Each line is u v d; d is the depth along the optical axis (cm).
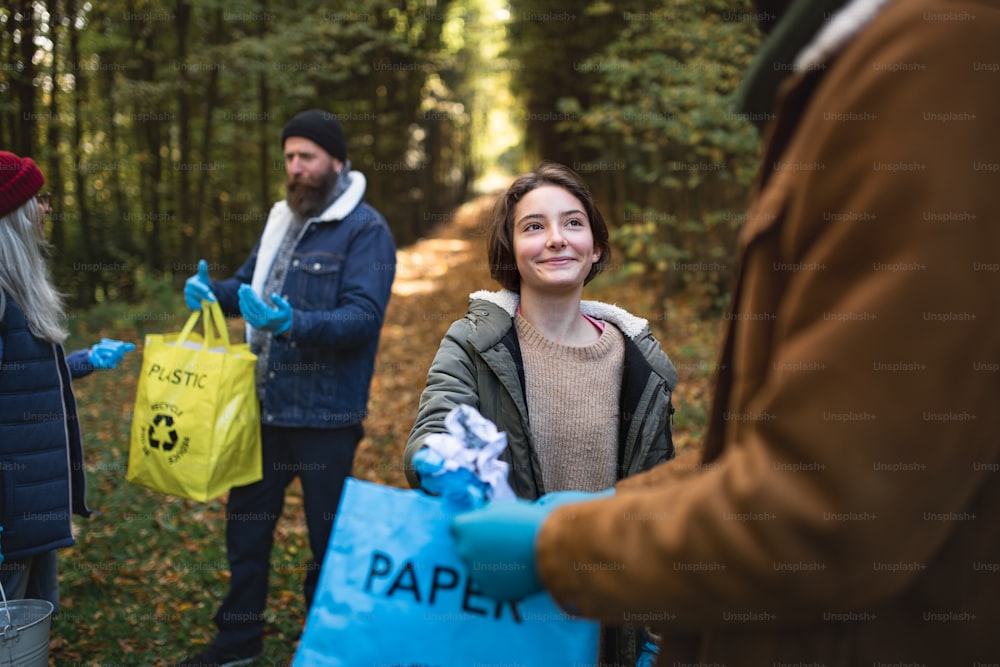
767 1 93
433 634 121
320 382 336
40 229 281
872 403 67
